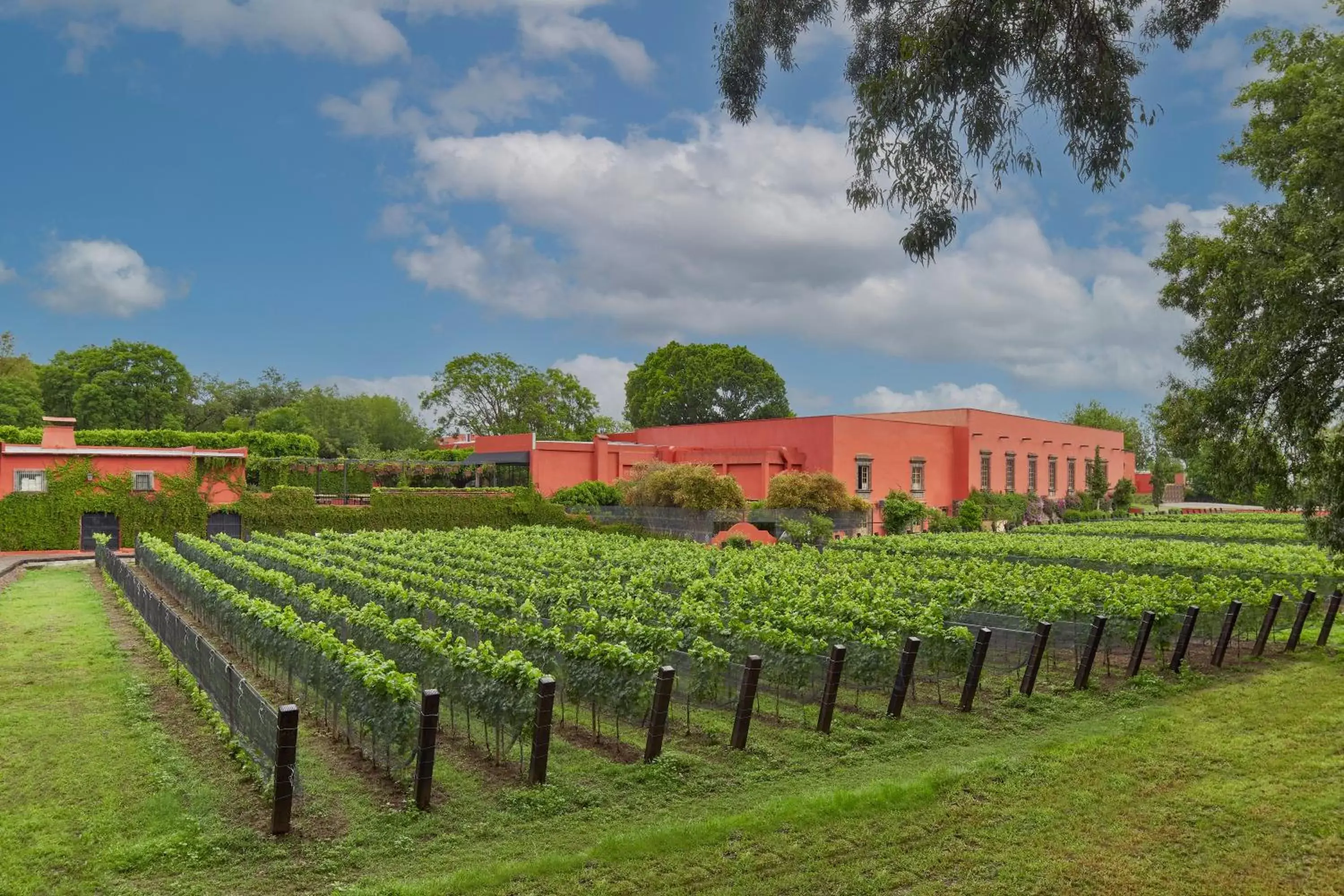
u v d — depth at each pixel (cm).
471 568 2216
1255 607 1473
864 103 807
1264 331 1045
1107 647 1348
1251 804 820
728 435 4559
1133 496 6234
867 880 675
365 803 825
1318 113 1044
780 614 1336
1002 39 771
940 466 4769
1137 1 836
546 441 4384
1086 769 911
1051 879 678
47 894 643
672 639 1166
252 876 679
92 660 1409
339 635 1374
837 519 3588
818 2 881
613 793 859
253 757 866
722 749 993
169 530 3438
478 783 883
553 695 888
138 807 796
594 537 3167
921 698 1219
